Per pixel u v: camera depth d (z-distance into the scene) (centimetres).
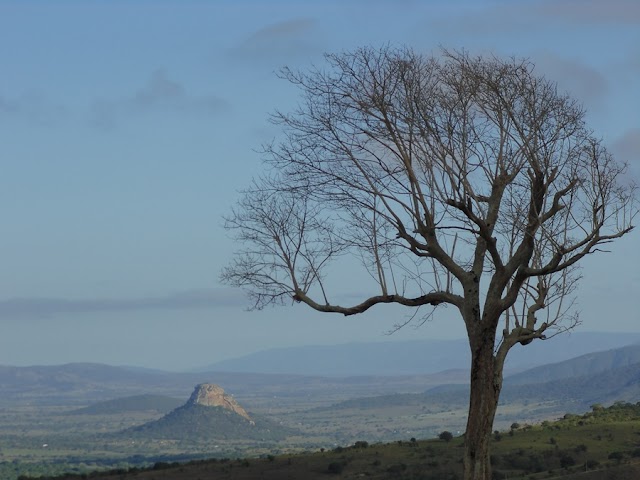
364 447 10200
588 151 3781
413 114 3725
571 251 3738
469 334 3828
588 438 9494
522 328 3916
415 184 3769
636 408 11119
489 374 3794
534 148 3747
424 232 3803
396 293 3941
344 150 3812
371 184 3816
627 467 7981
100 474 8931
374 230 3878
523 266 3747
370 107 3741
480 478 3734
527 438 9756
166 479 8550
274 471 9081
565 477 7919
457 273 3834
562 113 3759
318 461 9488
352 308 3950
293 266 3972
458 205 3706
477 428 3766
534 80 3762
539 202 3794
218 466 9244
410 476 8688
